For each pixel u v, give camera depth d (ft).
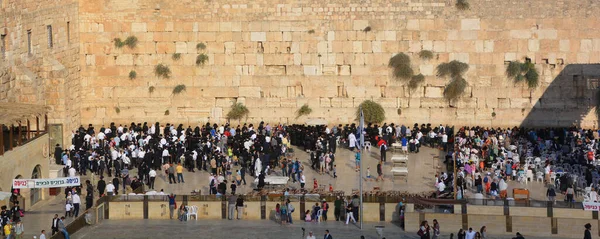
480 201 255.50
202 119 344.49
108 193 267.59
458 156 295.89
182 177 288.30
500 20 340.18
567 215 253.24
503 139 322.96
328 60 342.44
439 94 342.85
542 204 254.27
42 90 308.81
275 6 341.41
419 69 341.82
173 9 341.62
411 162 309.42
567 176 273.54
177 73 343.67
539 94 341.00
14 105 276.41
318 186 281.74
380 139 324.39
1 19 286.46
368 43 341.82
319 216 258.16
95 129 343.05
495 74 341.00
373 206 258.98
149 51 342.44
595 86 339.16
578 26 338.54
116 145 313.94
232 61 343.26
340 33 341.62
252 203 260.62
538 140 323.37
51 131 318.04
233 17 341.82
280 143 314.14
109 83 342.85
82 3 340.80
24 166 266.16
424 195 265.54
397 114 343.46
